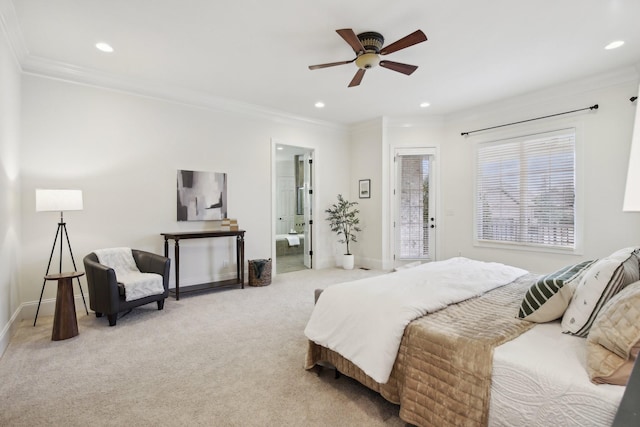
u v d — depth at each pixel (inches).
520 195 182.1
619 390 43.4
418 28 110.3
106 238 149.7
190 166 175.0
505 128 188.1
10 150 114.5
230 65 139.2
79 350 101.4
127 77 150.7
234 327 121.0
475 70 144.6
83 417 69.2
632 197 28.9
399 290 80.3
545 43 120.4
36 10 98.6
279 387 80.9
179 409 72.1
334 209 243.1
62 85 138.5
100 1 94.5
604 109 150.8
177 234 157.6
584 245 157.6
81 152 143.1
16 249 122.1
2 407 72.4
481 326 64.2
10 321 111.7
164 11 99.9
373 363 66.5
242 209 195.3
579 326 58.9
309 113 214.2
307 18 104.3
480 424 53.1
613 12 100.5
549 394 47.6
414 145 223.5
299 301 154.3
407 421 61.4
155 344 105.9
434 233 221.5
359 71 123.4
